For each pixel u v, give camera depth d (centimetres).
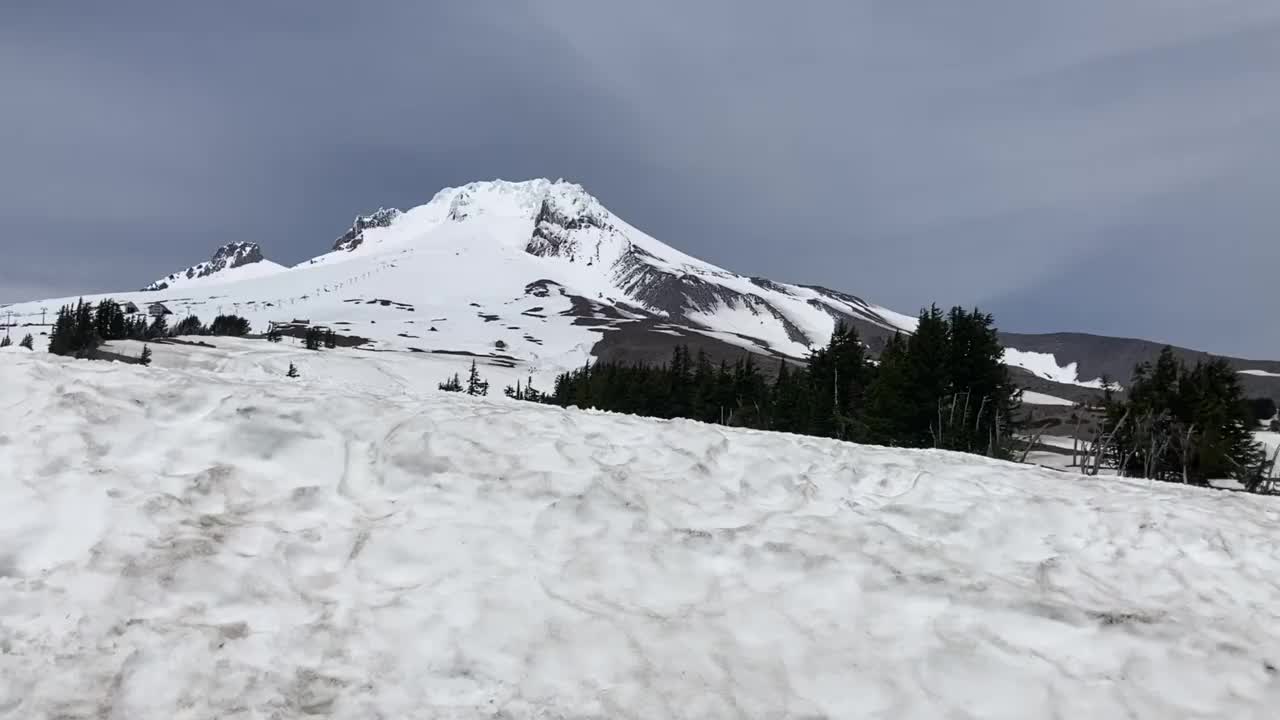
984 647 500
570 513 633
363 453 712
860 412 3791
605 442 821
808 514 696
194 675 435
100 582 490
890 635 513
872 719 444
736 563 591
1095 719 448
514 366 14475
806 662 485
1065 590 587
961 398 3469
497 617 500
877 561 589
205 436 690
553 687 449
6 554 509
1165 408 2803
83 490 576
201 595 496
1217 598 592
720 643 497
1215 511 789
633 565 577
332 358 10975
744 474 789
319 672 448
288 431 711
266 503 614
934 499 770
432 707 431
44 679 421
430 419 769
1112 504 766
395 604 506
